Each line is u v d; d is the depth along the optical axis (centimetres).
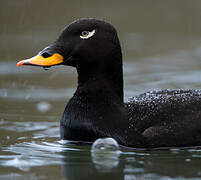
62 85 1560
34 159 912
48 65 980
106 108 991
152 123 976
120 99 1016
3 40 2059
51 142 1031
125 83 1550
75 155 934
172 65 1773
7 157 925
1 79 1608
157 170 848
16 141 1040
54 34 2117
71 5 2420
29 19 2233
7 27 2194
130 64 1795
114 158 912
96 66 999
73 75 1689
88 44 995
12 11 2222
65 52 996
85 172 838
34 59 980
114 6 2527
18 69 1731
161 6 2528
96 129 979
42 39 2052
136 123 975
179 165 874
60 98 1420
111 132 970
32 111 1294
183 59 1856
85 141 998
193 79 1584
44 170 850
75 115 1002
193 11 2461
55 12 2292
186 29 2291
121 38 2150
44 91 1490
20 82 1579
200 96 1029
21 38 2083
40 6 2270
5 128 1144
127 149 961
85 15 2302
